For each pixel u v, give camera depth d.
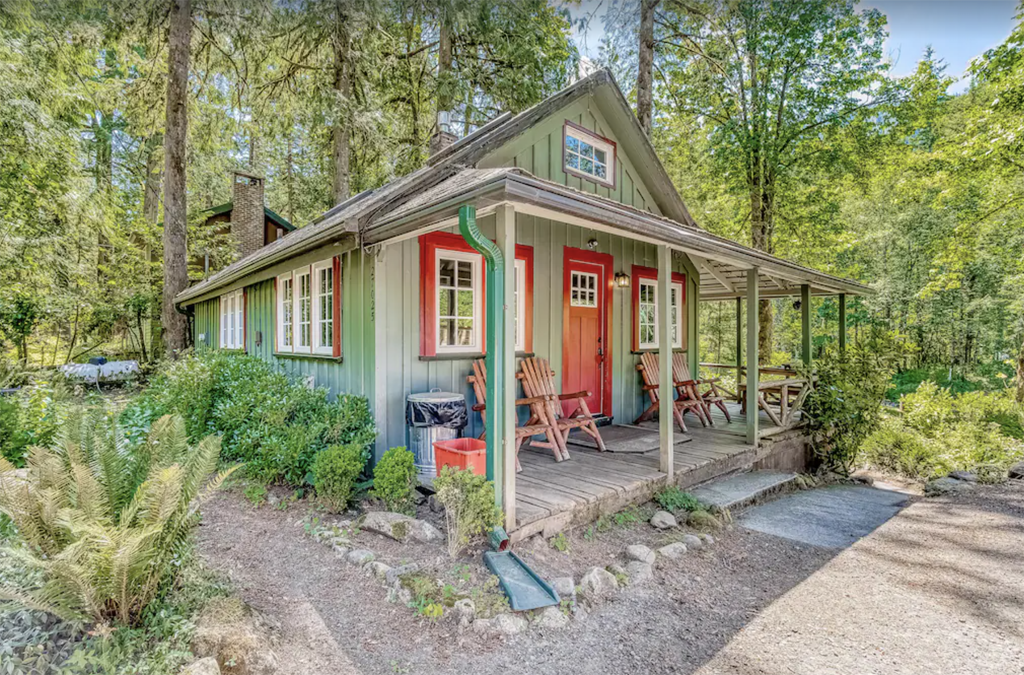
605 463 4.90
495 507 3.21
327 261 5.42
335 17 10.69
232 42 11.34
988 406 9.42
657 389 7.11
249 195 13.52
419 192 4.71
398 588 2.84
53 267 10.52
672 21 11.26
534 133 5.72
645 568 3.27
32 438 4.16
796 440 6.81
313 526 3.77
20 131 8.61
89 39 10.27
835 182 12.56
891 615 2.90
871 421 6.98
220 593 2.60
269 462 4.56
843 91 11.89
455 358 5.05
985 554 3.77
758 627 2.77
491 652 2.45
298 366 6.13
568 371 6.16
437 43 12.40
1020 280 12.03
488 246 3.19
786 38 11.76
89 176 10.90
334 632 2.55
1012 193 9.84
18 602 2.07
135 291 13.23
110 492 2.47
